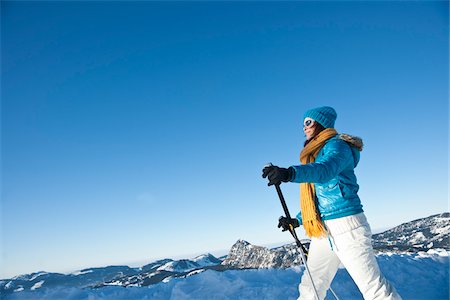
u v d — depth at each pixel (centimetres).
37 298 393
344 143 245
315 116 263
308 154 256
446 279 468
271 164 218
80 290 418
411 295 423
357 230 239
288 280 459
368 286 236
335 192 243
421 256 585
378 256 561
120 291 428
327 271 272
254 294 408
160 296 414
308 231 260
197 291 415
